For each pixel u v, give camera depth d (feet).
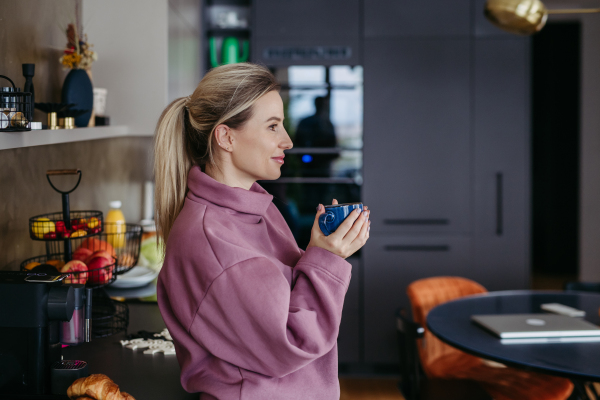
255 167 3.33
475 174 12.09
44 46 5.60
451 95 12.01
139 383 4.06
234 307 2.95
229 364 3.16
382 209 12.17
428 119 12.05
